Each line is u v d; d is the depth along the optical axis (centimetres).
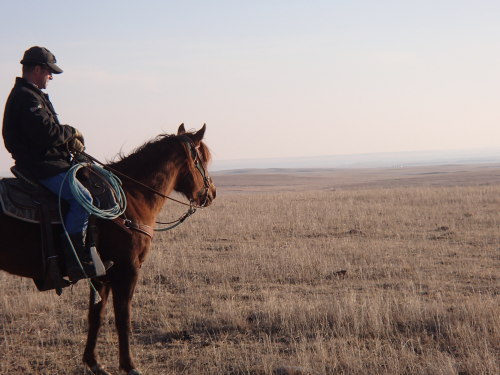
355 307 802
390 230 1609
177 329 757
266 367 614
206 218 1903
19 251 547
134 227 589
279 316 788
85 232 557
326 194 2922
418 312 777
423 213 1948
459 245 1379
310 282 1023
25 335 754
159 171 638
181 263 1182
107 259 577
